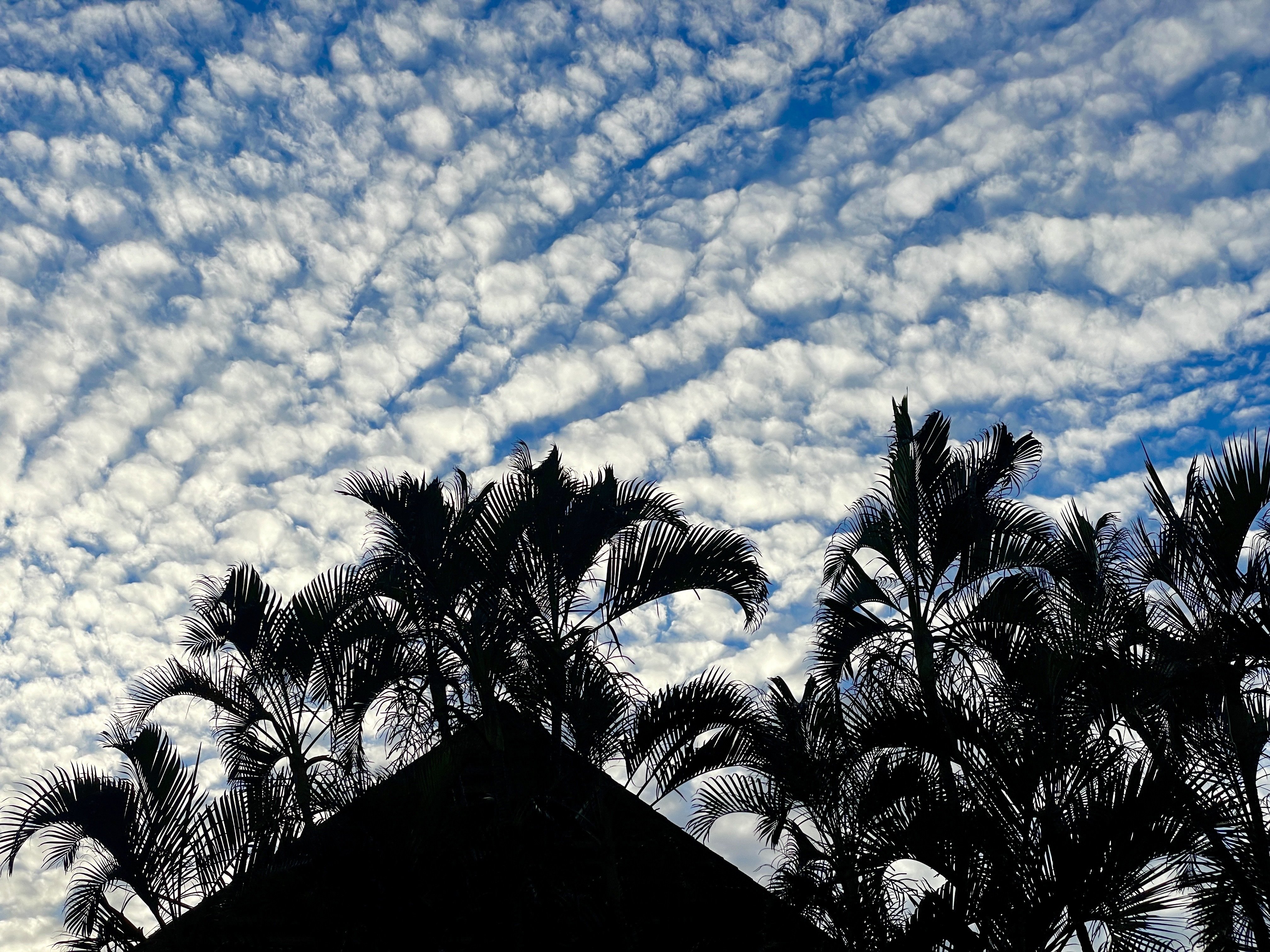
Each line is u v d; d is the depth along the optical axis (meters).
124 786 8.23
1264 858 6.12
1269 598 6.58
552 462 9.71
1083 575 8.20
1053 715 7.01
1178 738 6.62
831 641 9.89
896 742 7.51
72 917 8.27
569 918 7.68
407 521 8.72
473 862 7.39
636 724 8.54
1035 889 6.61
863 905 7.73
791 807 8.62
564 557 8.57
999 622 8.23
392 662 9.20
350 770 8.44
